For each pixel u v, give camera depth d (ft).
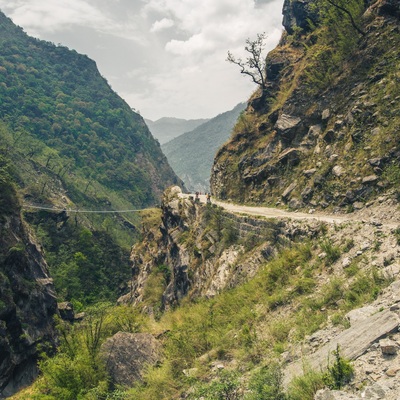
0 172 159.22
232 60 135.33
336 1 103.40
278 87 128.57
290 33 150.82
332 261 47.83
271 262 63.10
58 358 54.13
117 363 47.88
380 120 75.61
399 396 18.08
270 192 100.07
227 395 27.02
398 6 89.40
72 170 529.45
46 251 295.89
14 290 133.80
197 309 64.90
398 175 62.23
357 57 94.22
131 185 614.75
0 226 140.56
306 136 97.81
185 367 41.81
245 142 126.31
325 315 36.52
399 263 37.17
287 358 31.22
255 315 47.14
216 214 101.14
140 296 152.56
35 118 591.37
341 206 69.87
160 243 164.76
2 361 112.88
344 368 22.49
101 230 379.55
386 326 25.04
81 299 269.85
